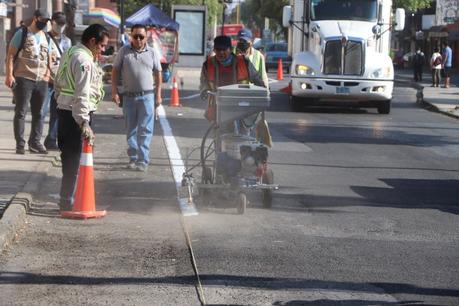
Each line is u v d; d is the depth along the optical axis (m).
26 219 9.08
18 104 12.73
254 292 6.69
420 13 82.12
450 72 61.97
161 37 33.28
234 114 9.67
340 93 23.33
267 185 9.65
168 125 18.86
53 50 12.99
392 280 7.11
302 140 17.06
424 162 14.42
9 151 13.17
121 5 29.39
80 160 9.30
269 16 79.12
